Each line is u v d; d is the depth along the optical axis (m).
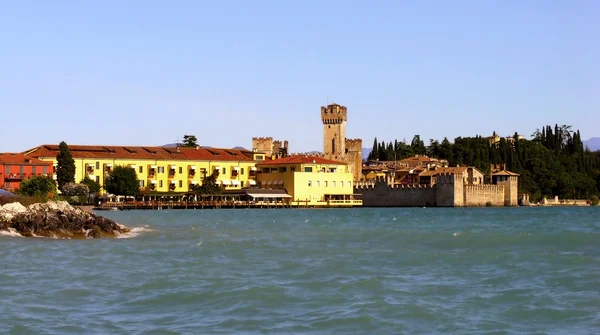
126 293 56.19
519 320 47.94
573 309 50.81
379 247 91.75
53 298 54.16
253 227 136.62
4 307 50.50
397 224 150.62
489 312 50.09
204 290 57.00
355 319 47.62
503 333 44.72
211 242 97.44
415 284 60.47
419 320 47.75
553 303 52.78
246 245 94.00
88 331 44.69
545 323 47.16
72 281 61.47
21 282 60.72
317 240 103.38
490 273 66.69
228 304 52.19
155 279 62.22
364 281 60.56
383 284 59.91
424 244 96.50
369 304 51.88
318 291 56.91
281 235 113.75
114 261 75.62
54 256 80.06
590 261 74.50
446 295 55.78
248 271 67.75
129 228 124.94
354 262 74.62
